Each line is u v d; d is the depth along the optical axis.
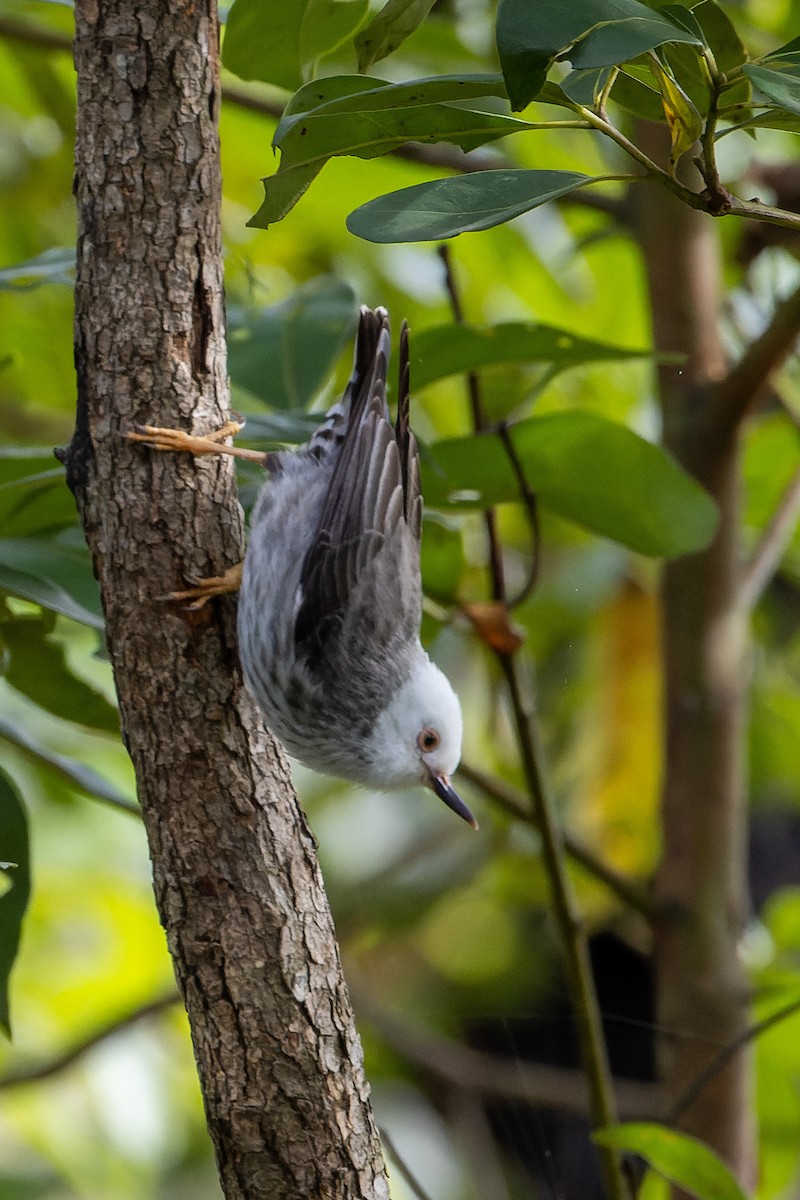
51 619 8.28
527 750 9.10
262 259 14.66
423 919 16.48
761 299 14.01
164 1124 14.48
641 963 16.39
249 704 6.59
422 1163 15.45
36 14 13.02
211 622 6.53
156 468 6.41
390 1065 16.17
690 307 10.52
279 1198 6.25
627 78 6.11
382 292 14.89
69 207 14.76
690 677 10.57
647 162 5.42
